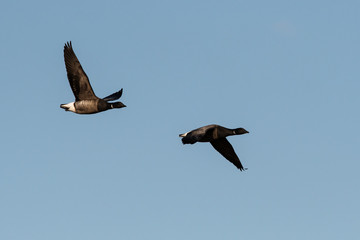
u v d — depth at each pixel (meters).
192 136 25.08
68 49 26.34
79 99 26.95
